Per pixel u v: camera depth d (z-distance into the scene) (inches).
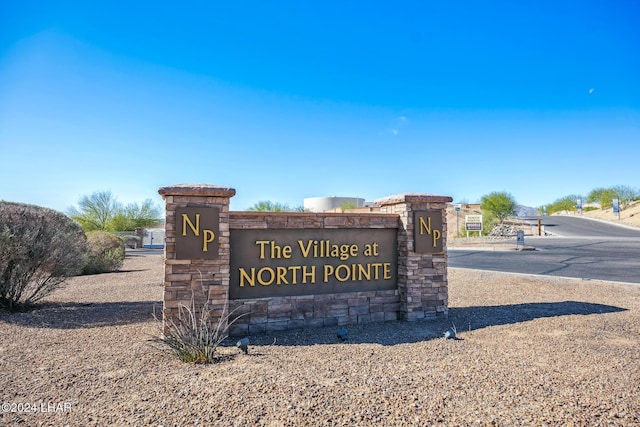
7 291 343.6
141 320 308.5
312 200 2438.5
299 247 299.9
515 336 264.7
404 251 322.3
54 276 378.6
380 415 145.2
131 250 1395.2
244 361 209.8
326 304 301.7
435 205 331.6
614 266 681.0
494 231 1720.0
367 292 315.0
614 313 335.3
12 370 196.9
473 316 331.3
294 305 291.9
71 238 384.8
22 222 347.3
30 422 143.3
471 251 1067.3
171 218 258.2
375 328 294.5
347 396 160.6
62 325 292.0
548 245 1135.0
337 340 259.1
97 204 1617.9
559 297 414.9
